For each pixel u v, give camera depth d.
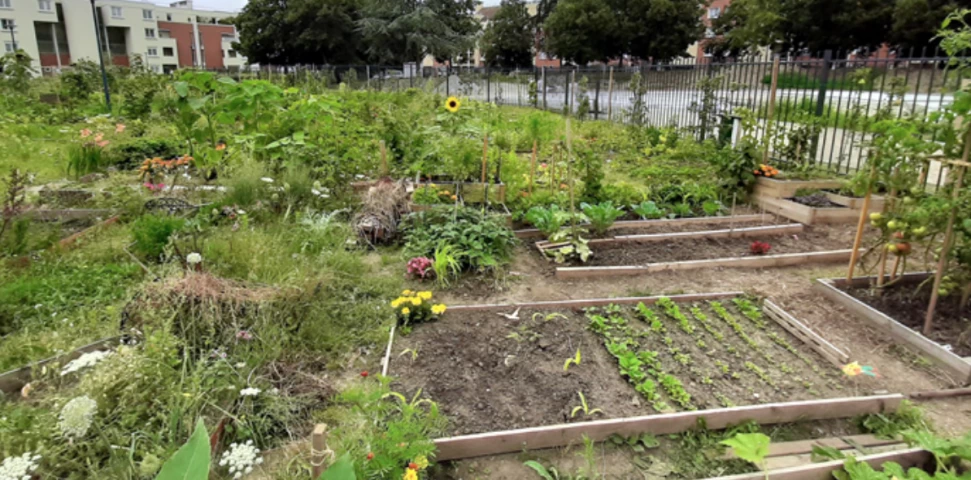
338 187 7.78
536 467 2.94
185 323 3.74
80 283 4.75
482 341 4.20
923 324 4.34
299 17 43.56
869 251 5.01
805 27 29.94
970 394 3.70
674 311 4.64
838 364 3.98
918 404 3.59
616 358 3.99
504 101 26.23
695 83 13.36
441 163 8.47
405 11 44.34
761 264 5.84
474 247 5.62
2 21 50.38
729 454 3.09
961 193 4.02
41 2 52.84
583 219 6.79
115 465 2.65
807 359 4.04
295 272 4.67
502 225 6.30
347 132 9.55
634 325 4.49
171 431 2.79
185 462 1.44
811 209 7.07
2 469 2.46
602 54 39.78
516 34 54.78
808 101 10.45
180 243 5.22
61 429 2.67
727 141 10.44
